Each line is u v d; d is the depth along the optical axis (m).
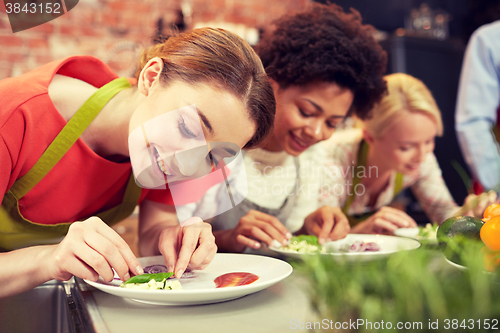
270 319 0.44
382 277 0.25
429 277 0.24
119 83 0.87
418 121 1.50
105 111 0.81
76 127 0.78
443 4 3.05
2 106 0.70
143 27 2.69
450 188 2.70
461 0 3.07
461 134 1.91
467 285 0.24
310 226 1.15
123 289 0.48
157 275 0.56
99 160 0.82
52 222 0.86
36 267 0.56
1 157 0.67
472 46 1.90
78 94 0.84
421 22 2.85
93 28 2.59
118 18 2.64
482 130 1.84
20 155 0.73
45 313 0.63
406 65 2.50
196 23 2.77
